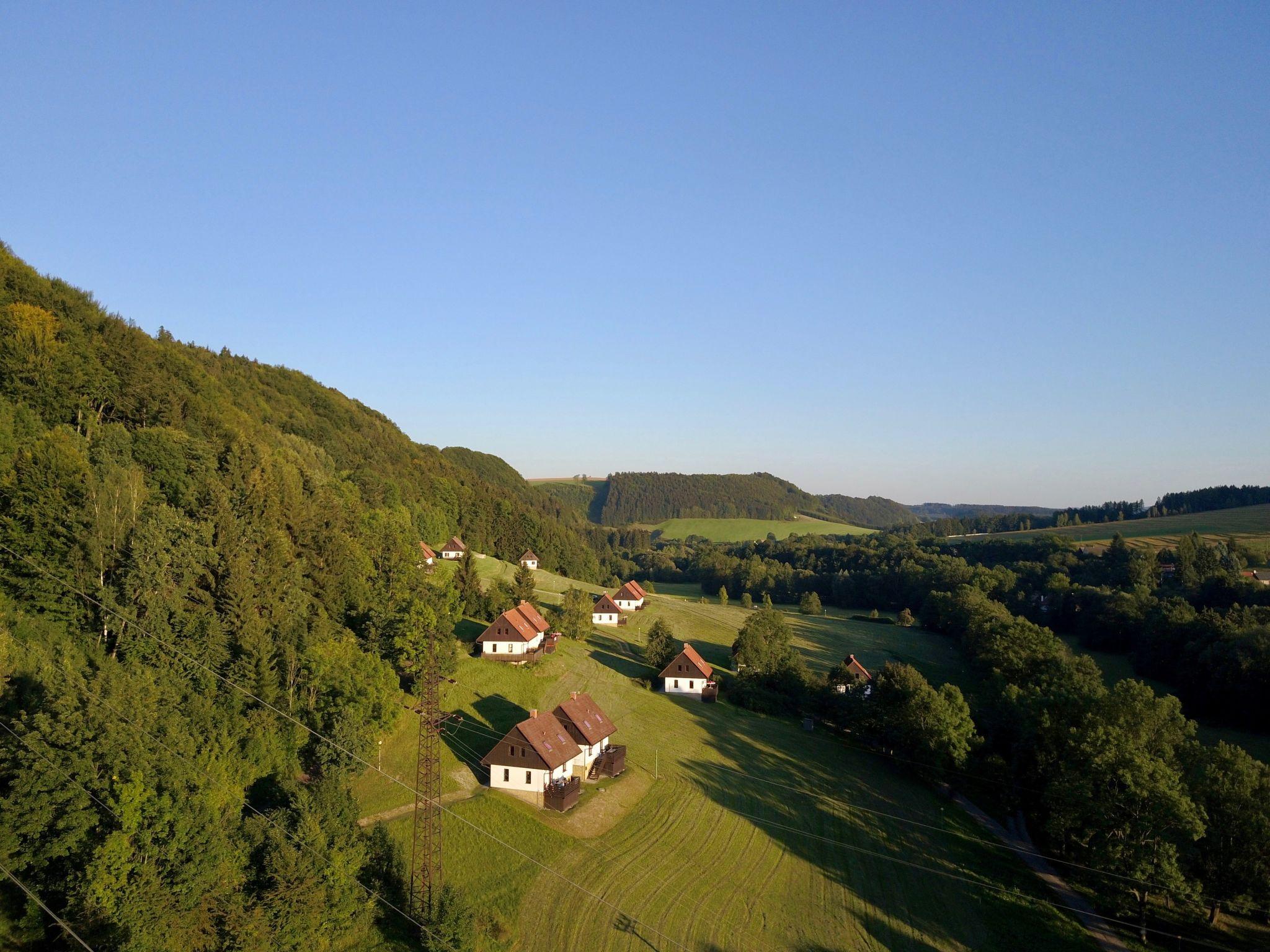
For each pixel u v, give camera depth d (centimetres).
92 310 9831
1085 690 7681
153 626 5666
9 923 3534
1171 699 7000
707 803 7025
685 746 8394
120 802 3750
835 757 8812
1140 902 5681
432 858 5225
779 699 10444
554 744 6775
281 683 6006
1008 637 10888
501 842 5659
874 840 6819
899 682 9081
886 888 6025
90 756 3853
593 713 7781
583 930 4916
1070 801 6256
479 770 6700
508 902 5034
